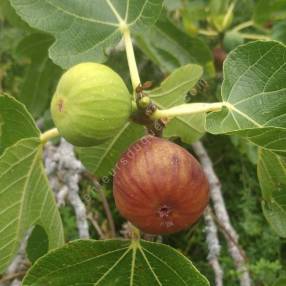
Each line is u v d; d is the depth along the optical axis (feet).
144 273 0.69
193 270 0.65
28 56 1.25
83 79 0.59
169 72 1.23
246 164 1.36
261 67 0.67
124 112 0.61
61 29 0.76
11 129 0.71
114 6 0.76
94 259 0.68
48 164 1.11
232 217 1.35
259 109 0.66
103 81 0.60
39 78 1.28
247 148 1.20
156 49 1.23
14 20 1.21
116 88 0.60
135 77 0.69
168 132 0.89
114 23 0.76
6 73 1.54
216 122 0.64
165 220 0.62
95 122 0.60
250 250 1.22
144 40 1.21
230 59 0.67
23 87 1.28
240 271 1.03
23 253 1.01
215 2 1.30
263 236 1.21
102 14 0.76
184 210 0.62
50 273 0.67
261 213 1.29
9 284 1.02
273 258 1.22
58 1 0.76
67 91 0.60
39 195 0.73
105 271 0.69
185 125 0.88
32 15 0.76
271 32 1.27
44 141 0.68
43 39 1.23
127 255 0.69
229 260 1.18
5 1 1.19
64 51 0.75
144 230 0.64
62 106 0.60
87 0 0.76
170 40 1.23
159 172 0.60
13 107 0.68
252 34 1.37
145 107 0.64
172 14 1.51
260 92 0.67
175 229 0.64
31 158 0.69
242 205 1.24
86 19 0.76
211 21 1.31
